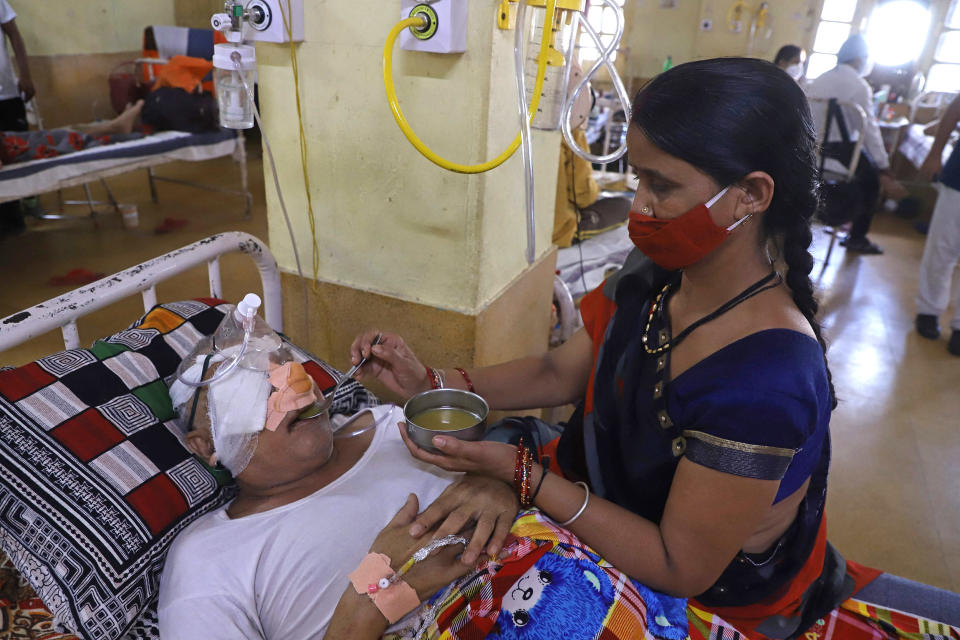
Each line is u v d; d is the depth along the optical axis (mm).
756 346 828
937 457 2422
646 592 969
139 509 1035
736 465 818
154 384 1185
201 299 1406
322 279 1543
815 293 909
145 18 5352
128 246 3783
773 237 849
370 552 999
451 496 1047
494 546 980
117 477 1046
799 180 791
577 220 2650
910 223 5219
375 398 1487
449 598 966
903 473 2332
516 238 1550
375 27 1259
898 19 5949
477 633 923
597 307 1166
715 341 870
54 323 1094
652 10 6699
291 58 1352
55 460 1021
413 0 1167
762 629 1053
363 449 1234
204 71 3941
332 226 1484
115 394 1134
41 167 3027
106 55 5203
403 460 1199
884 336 3332
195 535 1044
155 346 1240
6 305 2996
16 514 979
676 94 759
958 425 2613
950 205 3107
